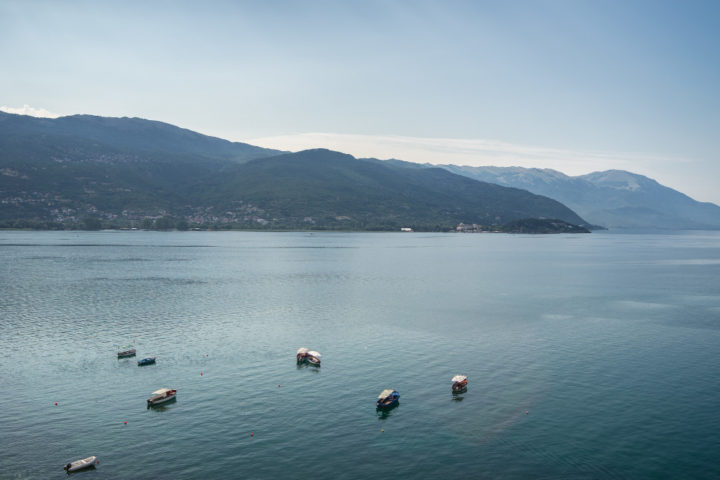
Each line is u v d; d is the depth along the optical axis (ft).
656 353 317.22
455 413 226.17
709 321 411.54
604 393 250.57
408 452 191.93
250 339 343.67
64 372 274.57
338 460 185.78
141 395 244.01
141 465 180.75
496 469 180.96
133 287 568.00
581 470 180.86
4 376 267.39
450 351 318.65
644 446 198.08
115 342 333.42
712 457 189.78
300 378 268.21
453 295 537.24
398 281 650.02
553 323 400.26
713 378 272.10
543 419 220.84
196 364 289.53
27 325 377.91
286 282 629.10
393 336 354.95
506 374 276.62
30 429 207.51
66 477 172.14
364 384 260.42
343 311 442.50
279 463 183.21
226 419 218.18
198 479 172.35
